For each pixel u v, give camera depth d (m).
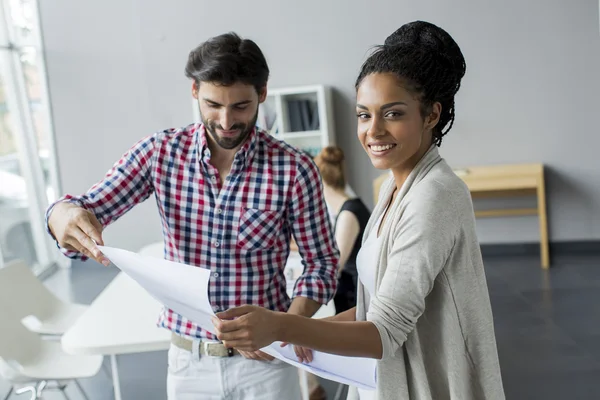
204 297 1.27
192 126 1.87
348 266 3.25
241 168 1.81
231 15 6.40
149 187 1.88
